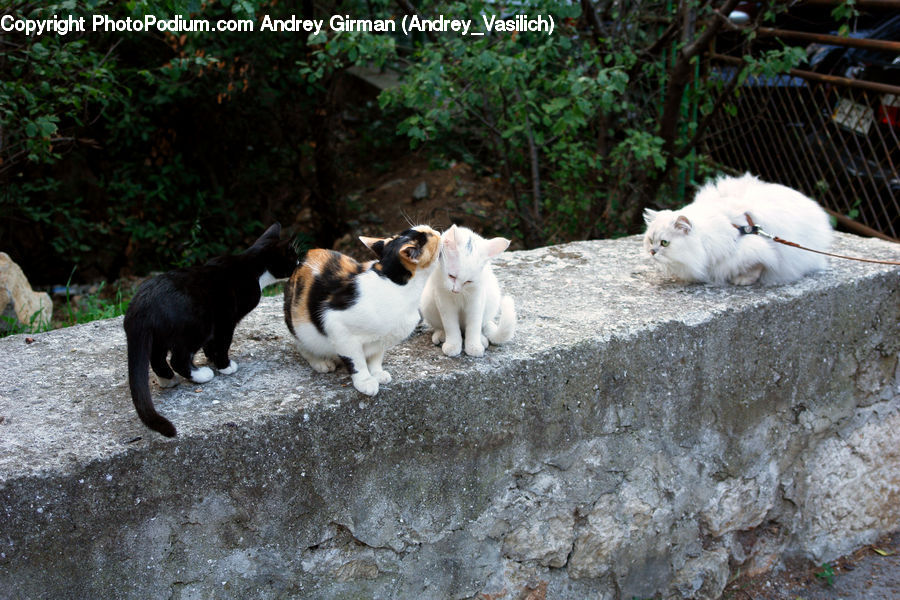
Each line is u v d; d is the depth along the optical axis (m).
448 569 2.59
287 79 6.76
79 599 1.99
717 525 3.21
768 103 5.42
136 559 2.04
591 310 2.89
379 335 2.15
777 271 3.10
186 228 6.86
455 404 2.38
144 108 6.36
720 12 4.68
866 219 4.75
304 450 2.18
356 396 2.22
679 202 5.70
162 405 2.17
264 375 2.38
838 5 4.60
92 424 2.08
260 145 7.35
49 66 4.13
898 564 3.62
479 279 2.32
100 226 6.46
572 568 2.89
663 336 2.74
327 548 2.32
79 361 2.53
